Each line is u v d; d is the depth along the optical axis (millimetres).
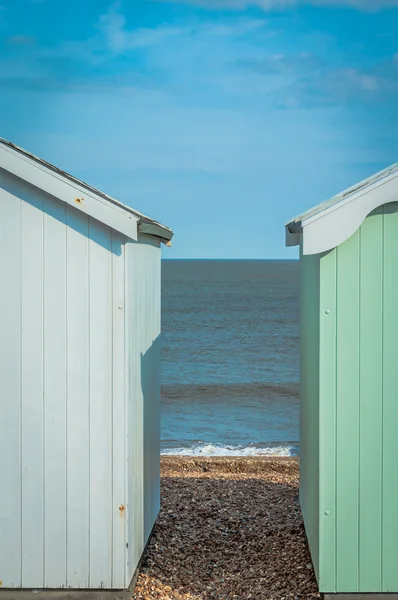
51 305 5121
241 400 21844
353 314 5047
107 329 5102
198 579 5887
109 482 5141
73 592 5219
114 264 5082
